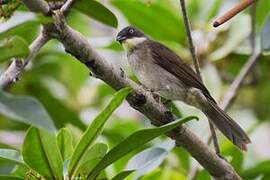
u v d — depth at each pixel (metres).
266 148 14.47
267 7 12.22
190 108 12.07
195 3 12.88
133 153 9.91
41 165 6.97
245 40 13.15
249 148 12.37
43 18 6.48
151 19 12.29
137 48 11.81
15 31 7.77
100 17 8.81
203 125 11.84
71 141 7.48
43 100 12.05
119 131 11.66
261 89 14.05
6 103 5.20
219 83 12.35
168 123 7.27
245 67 11.45
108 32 14.02
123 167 9.95
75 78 13.35
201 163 8.04
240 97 14.20
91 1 8.54
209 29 12.76
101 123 6.59
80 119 11.66
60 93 13.34
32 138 6.76
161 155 7.88
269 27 8.63
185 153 10.74
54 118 11.77
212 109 10.55
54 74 13.27
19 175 7.59
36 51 7.09
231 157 10.29
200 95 10.66
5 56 6.03
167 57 11.43
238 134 9.98
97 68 7.32
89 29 13.65
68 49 7.17
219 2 12.81
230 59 13.16
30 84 12.52
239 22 12.76
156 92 11.43
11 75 7.50
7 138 12.99
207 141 10.05
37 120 5.11
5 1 7.07
